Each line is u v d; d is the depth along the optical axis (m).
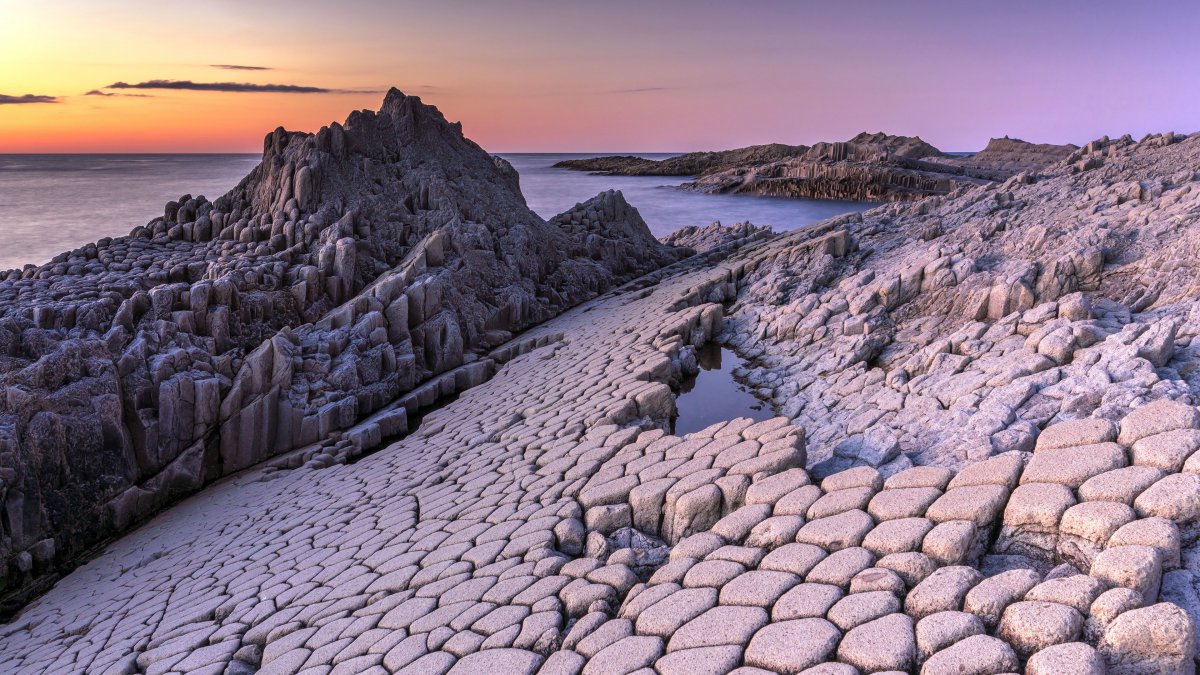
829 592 4.75
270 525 10.90
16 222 50.62
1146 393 7.75
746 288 20.41
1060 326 10.39
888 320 15.06
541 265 23.53
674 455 8.16
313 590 7.85
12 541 11.12
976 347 11.66
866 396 11.77
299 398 14.72
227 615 7.96
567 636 5.35
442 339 17.72
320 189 21.55
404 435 15.27
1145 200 18.20
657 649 4.80
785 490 6.34
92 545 12.12
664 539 6.97
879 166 93.38
